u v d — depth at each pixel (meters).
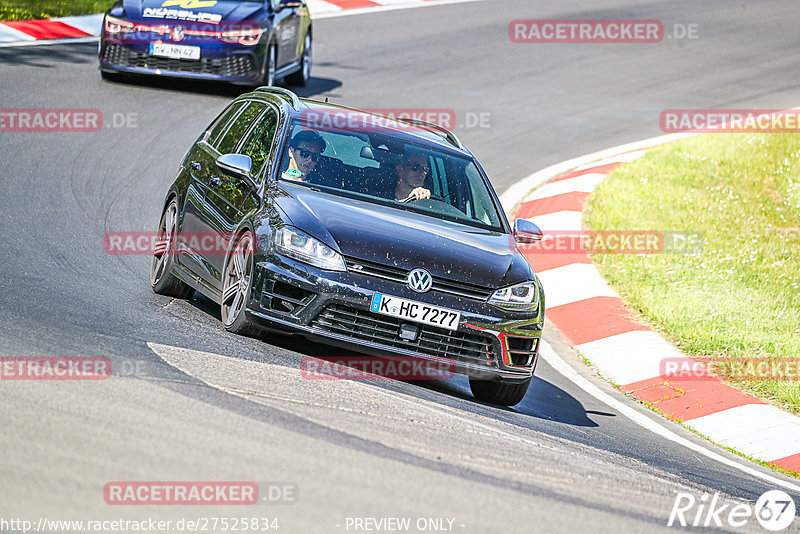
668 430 27.55
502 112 61.91
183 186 28.84
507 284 24.30
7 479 13.44
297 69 59.47
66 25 64.25
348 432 17.64
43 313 23.22
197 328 24.50
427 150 28.22
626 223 46.09
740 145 59.12
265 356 22.59
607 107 65.81
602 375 32.16
